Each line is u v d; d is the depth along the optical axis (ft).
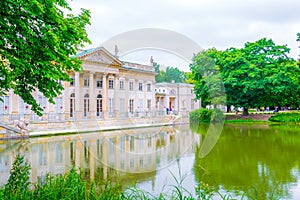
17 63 18.37
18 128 67.77
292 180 25.30
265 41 129.29
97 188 18.42
